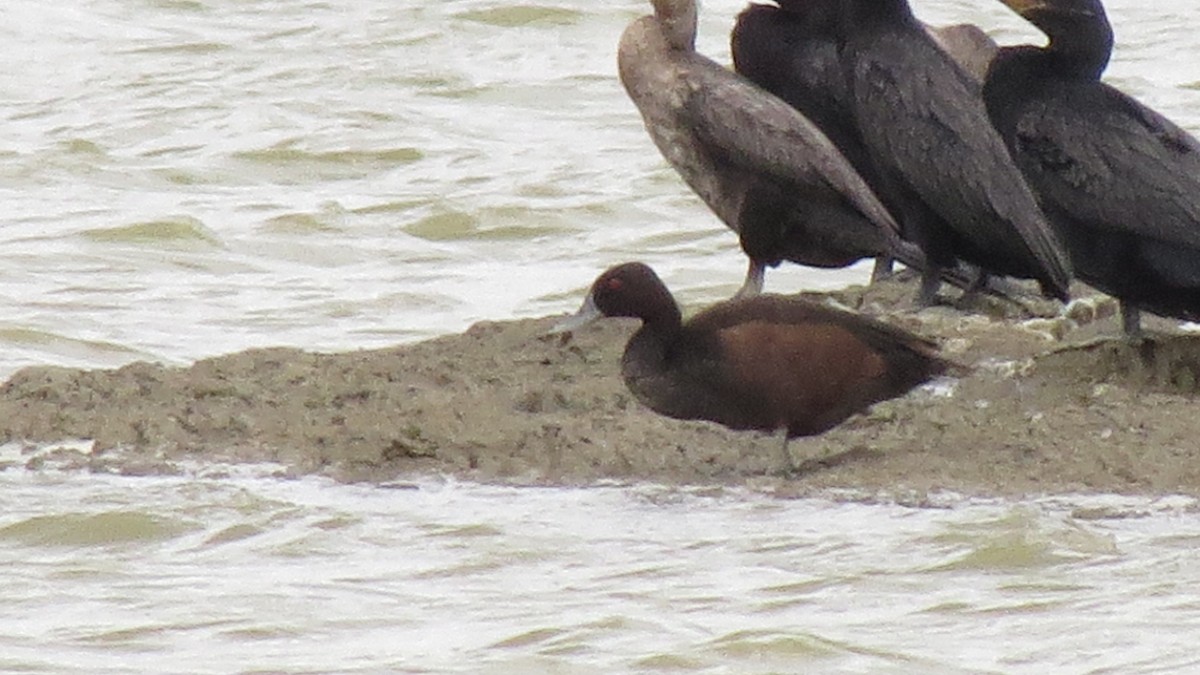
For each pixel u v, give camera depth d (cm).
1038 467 1402
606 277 1389
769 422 1384
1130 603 1251
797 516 1360
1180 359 1539
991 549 1307
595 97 3028
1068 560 1294
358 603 1283
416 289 2295
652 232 2509
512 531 1358
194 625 1260
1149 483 1374
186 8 3450
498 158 2783
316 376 1572
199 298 2267
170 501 1405
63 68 3164
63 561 1347
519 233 2522
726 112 1662
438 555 1336
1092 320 1653
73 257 2395
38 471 1448
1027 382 1512
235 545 1357
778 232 1670
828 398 1376
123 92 3045
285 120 2912
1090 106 1519
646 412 1494
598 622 1246
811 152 1641
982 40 1808
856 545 1323
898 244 1645
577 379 1551
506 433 1464
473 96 3034
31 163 2767
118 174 2742
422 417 1492
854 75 1634
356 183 2720
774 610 1257
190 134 2881
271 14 3422
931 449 1433
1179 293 1505
